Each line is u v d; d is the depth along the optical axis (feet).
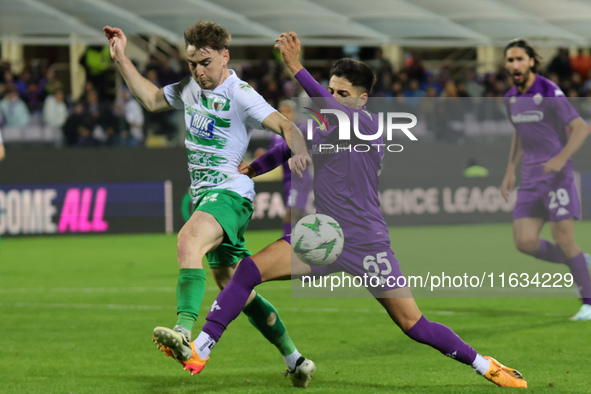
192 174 44.78
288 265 42.55
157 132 164.25
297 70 43.06
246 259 42.24
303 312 73.67
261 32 191.72
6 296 84.99
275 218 165.07
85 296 84.64
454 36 201.26
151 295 84.99
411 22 199.82
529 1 212.43
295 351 45.34
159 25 186.80
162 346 38.68
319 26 195.21
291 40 43.04
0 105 158.20
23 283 95.14
